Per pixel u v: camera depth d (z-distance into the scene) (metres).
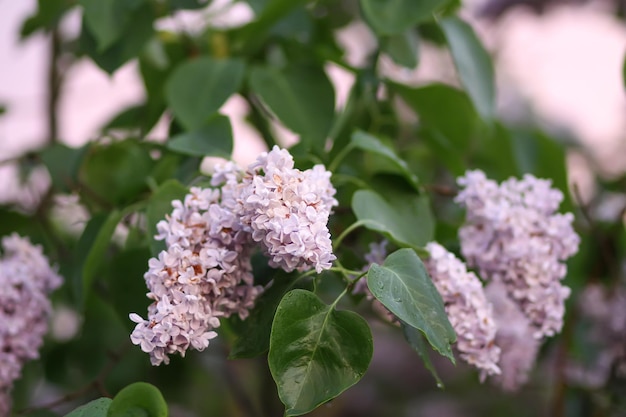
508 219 0.87
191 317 0.76
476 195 0.90
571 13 1.77
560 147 1.16
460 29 1.11
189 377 1.32
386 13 1.04
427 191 1.06
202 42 1.17
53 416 0.97
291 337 0.76
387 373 1.95
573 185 1.15
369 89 1.11
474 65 1.10
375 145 0.93
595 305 1.17
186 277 0.76
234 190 0.78
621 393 1.13
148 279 0.77
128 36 1.07
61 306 1.27
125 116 1.20
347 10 1.31
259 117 1.17
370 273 0.76
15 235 0.95
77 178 1.03
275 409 1.36
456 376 1.87
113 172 1.05
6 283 0.91
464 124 1.13
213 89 1.01
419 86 1.10
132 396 0.75
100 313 1.21
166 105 1.14
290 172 0.76
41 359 1.23
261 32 1.13
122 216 0.94
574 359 1.30
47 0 1.14
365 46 1.50
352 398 1.87
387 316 0.88
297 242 0.74
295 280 0.82
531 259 0.86
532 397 1.70
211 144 0.94
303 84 1.04
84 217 1.16
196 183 0.94
